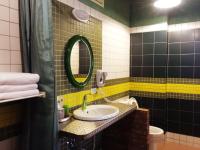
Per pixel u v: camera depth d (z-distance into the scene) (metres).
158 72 3.18
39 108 1.39
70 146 1.94
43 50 1.38
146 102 3.31
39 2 1.39
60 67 1.88
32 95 1.26
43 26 1.39
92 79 2.35
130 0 3.24
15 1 1.44
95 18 2.36
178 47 3.13
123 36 3.12
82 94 2.19
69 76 1.95
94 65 2.37
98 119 1.76
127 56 3.30
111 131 2.62
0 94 1.08
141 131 2.39
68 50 1.92
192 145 3.12
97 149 2.59
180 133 3.21
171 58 3.20
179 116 3.20
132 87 3.41
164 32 3.10
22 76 1.20
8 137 1.43
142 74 3.30
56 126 1.43
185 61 3.10
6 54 1.39
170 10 3.09
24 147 1.46
